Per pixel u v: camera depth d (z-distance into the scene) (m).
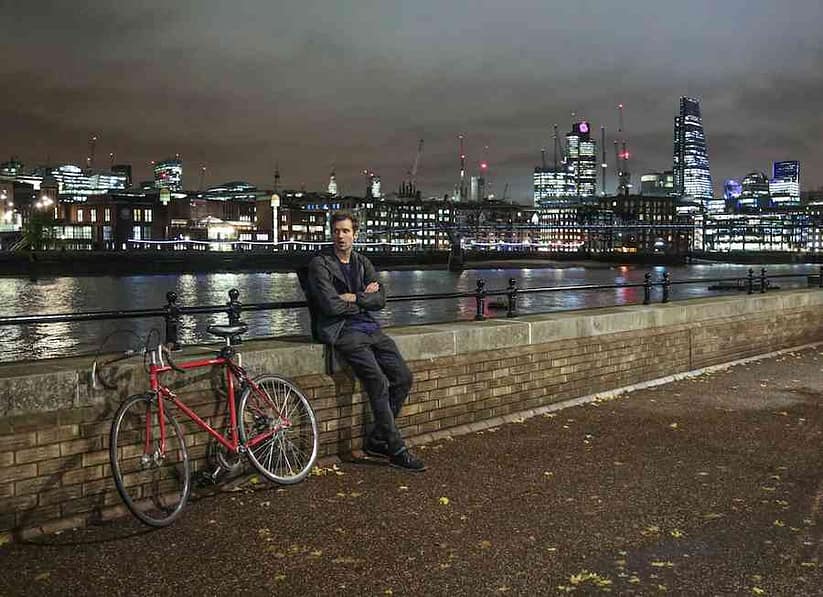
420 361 8.02
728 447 7.70
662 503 6.03
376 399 6.88
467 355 8.55
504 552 5.07
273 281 143.75
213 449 6.20
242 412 6.12
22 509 5.19
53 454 5.31
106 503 5.55
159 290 115.88
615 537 5.34
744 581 4.68
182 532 5.33
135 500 5.67
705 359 12.48
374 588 4.55
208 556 4.95
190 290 116.38
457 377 8.37
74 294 106.75
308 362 7.02
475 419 8.56
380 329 7.07
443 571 4.78
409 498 6.11
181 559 4.90
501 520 5.64
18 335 59.00
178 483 5.92
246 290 117.75
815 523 5.63
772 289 20.03
